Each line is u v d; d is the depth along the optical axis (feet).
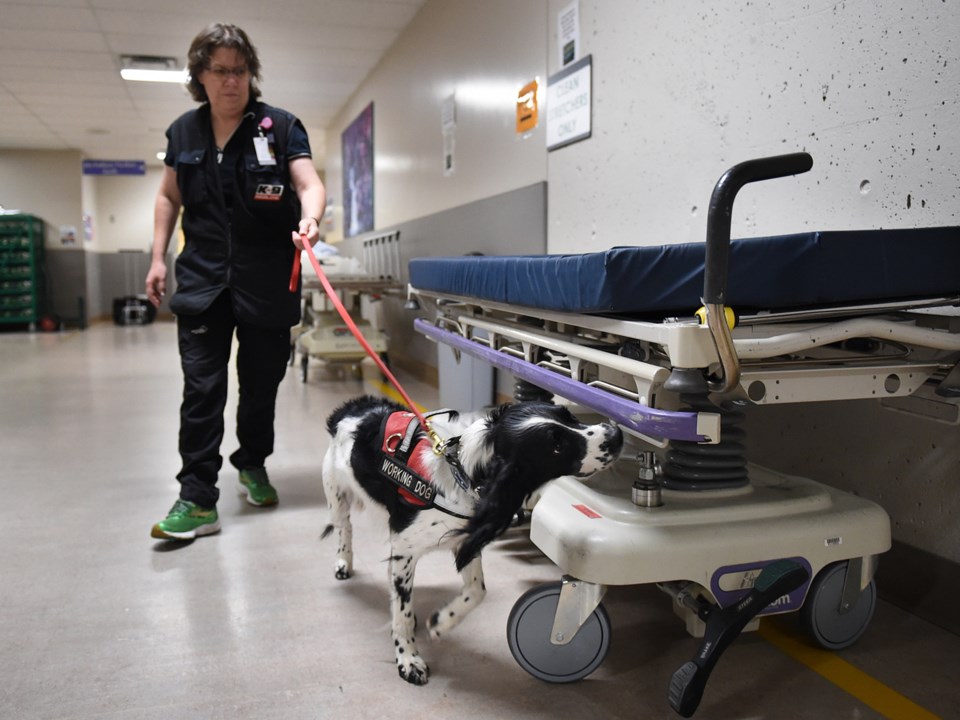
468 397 16.05
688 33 9.63
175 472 12.48
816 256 4.86
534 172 14.55
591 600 5.63
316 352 21.22
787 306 5.08
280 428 15.72
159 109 33.81
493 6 16.19
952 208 6.35
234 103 9.27
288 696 5.76
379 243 27.53
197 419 9.39
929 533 6.97
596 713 5.51
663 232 10.39
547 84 13.69
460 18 18.34
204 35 9.01
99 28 22.59
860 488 7.69
